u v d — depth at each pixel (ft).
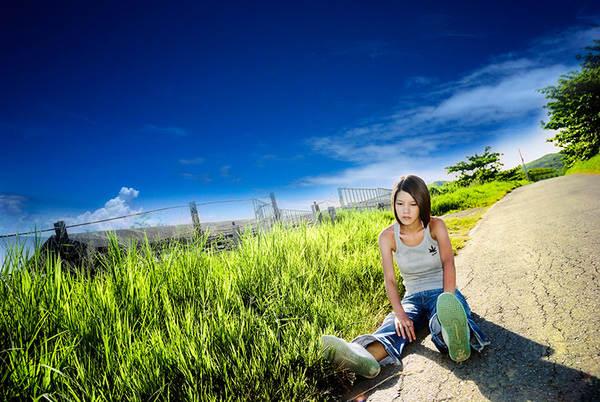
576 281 8.07
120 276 8.92
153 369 5.95
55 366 5.74
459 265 13.17
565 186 41.60
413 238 6.86
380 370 6.66
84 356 6.40
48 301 7.37
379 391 5.92
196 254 11.50
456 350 5.48
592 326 5.80
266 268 10.95
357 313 8.95
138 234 14.61
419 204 6.46
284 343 7.20
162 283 9.44
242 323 7.34
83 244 11.33
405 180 6.61
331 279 11.29
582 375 4.62
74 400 5.12
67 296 7.79
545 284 8.47
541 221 17.98
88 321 7.12
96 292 8.13
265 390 5.76
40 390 5.30
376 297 10.22
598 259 9.18
